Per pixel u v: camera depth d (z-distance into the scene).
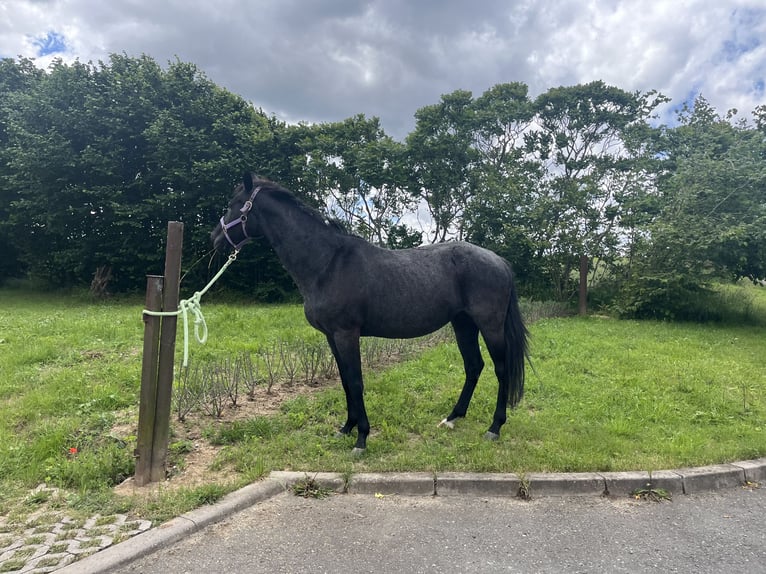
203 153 15.10
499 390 4.18
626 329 10.45
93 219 15.32
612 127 16.38
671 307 12.07
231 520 2.86
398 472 3.40
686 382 5.85
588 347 8.04
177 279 3.24
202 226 15.14
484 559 2.53
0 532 2.63
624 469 3.50
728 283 13.43
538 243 15.26
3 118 16.55
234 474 3.37
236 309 12.14
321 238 3.92
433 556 2.54
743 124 13.98
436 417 4.61
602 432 4.20
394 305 3.91
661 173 15.12
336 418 4.50
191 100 15.80
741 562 2.55
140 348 7.10
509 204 15.78
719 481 3.45
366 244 4.02
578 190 15.34
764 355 7.76
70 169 14.55
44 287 17.33
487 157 17.45
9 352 6.56
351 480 3.26
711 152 12.41
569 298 15.66
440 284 4.05
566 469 3.47
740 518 3.02
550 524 2.90
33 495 2.99
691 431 4.32
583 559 2.55
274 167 15.91
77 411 4.44
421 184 17.11
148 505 2.89
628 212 14.27
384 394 5.22
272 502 3.08
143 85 15.08
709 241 11.20
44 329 8.38
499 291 4.13
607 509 3.11
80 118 14.62
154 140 14.41
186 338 3.25
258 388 5.38
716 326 11.27
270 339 8.05
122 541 2.53
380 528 2.80
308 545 2.62
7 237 17.14
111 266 15.45
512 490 3.27
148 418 3.18
